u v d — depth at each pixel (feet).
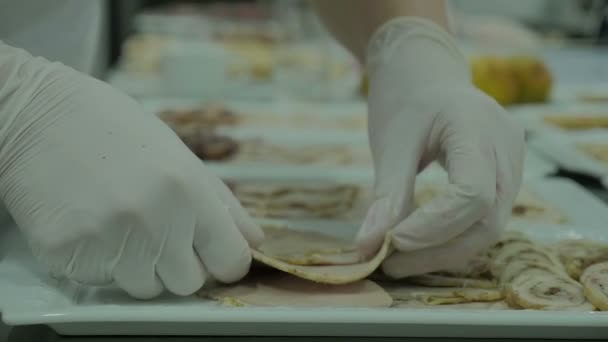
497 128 3.02
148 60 7.55
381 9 3.39
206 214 2.82
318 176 4.17
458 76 3.22
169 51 6.29
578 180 4.33
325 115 5.62
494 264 3.12
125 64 7.39
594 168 4.25
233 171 4.20
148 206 2.76
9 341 2.78
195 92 6.23
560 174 4.40
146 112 2.93
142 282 2.83
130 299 2.90
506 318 2.71
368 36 3.47
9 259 3.03
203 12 10.43
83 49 3.85
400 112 3.14
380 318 2.70
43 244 2.80
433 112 3.07
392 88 3.21
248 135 4.91
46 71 2.92
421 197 3.97
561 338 2.78
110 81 6.61
